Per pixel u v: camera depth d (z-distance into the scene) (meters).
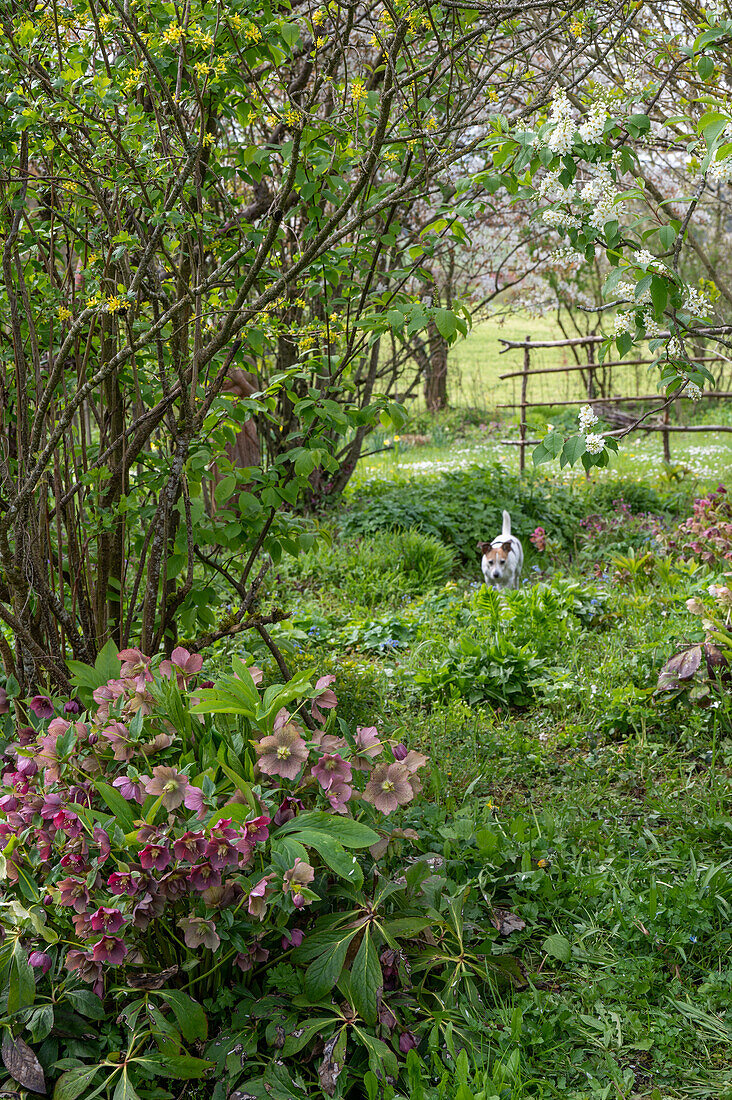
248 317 3.01
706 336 2.96
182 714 2.55
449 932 2.66
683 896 2.83
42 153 2.96
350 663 4.72
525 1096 2.16
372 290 3.59
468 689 4.68
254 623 3.52
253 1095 2.07
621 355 2.97
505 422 17.41
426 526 8.09
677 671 4.15
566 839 3.26
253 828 2.14
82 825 2.25
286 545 3.47
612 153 2.66
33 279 3.27
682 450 13.02
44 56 2.81
